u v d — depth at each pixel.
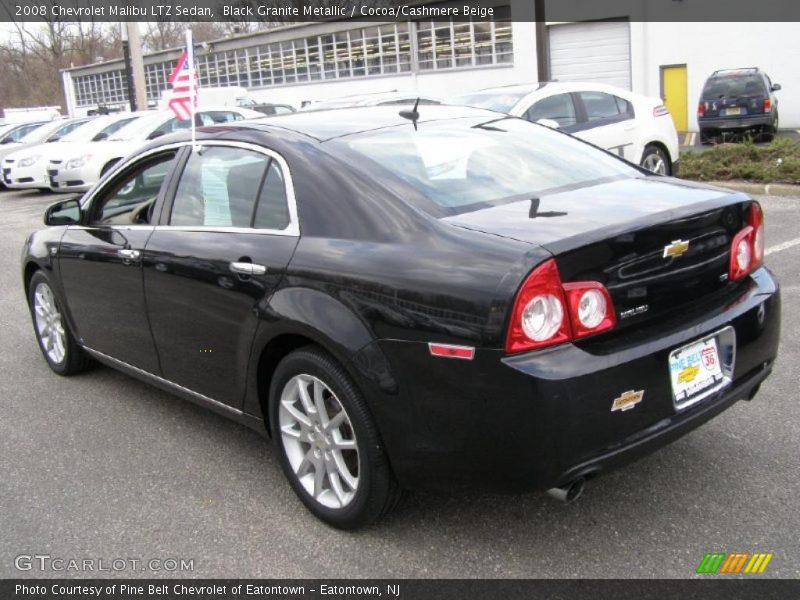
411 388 2.82
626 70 24.78
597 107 9.90
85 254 4.54
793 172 10.80
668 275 2.94
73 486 3.80
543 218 2.95
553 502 3.40
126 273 4.20
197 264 3.69
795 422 3.98
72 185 16.00
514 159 3.68
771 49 21.72
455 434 2.76
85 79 50.75
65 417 4.65
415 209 3.09
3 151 19.89
